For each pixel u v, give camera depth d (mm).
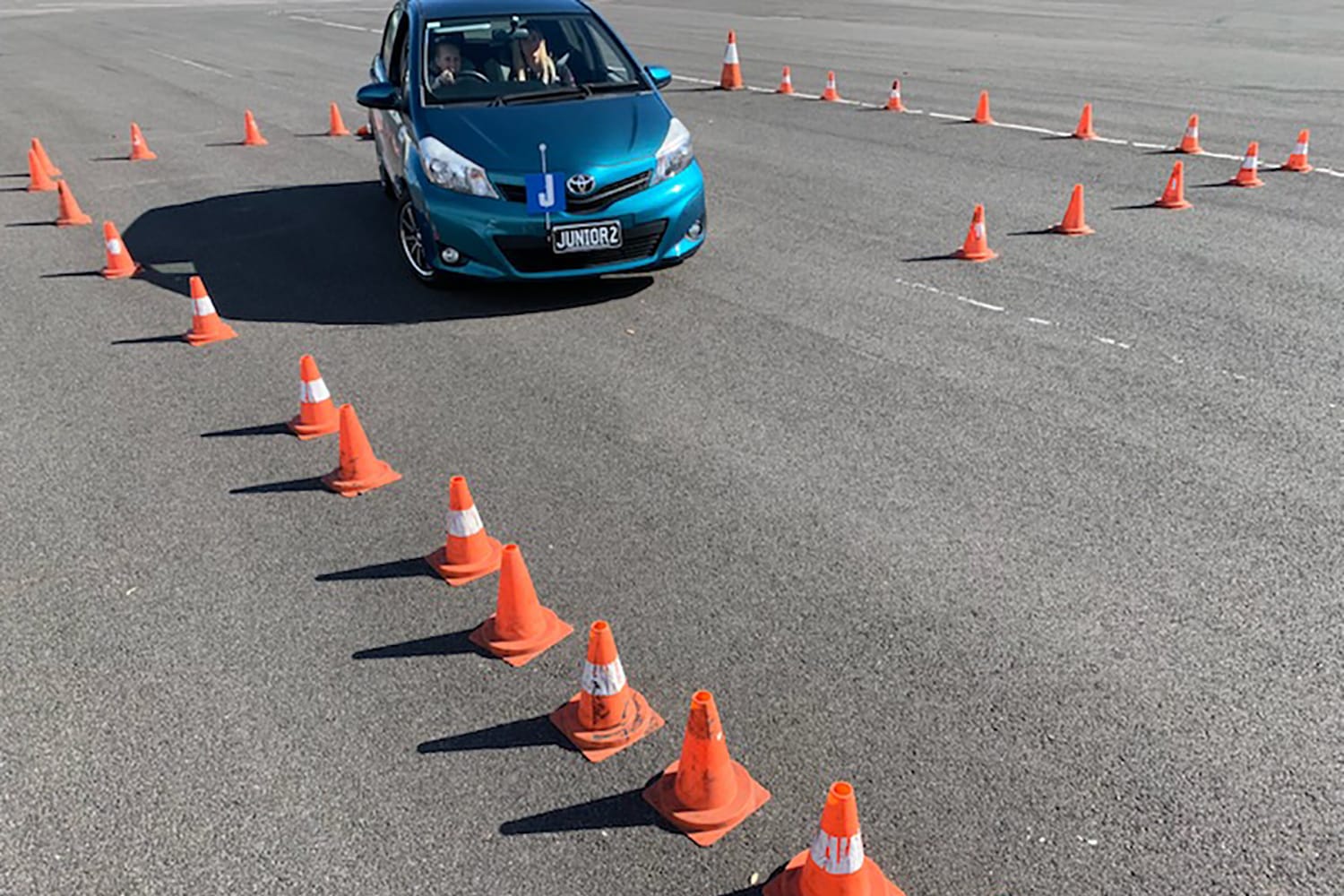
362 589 4219
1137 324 6559
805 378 5973
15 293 7949
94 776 3314
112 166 12234
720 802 3082
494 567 4324
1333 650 3662
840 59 18391
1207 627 3799
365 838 3055
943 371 5992
